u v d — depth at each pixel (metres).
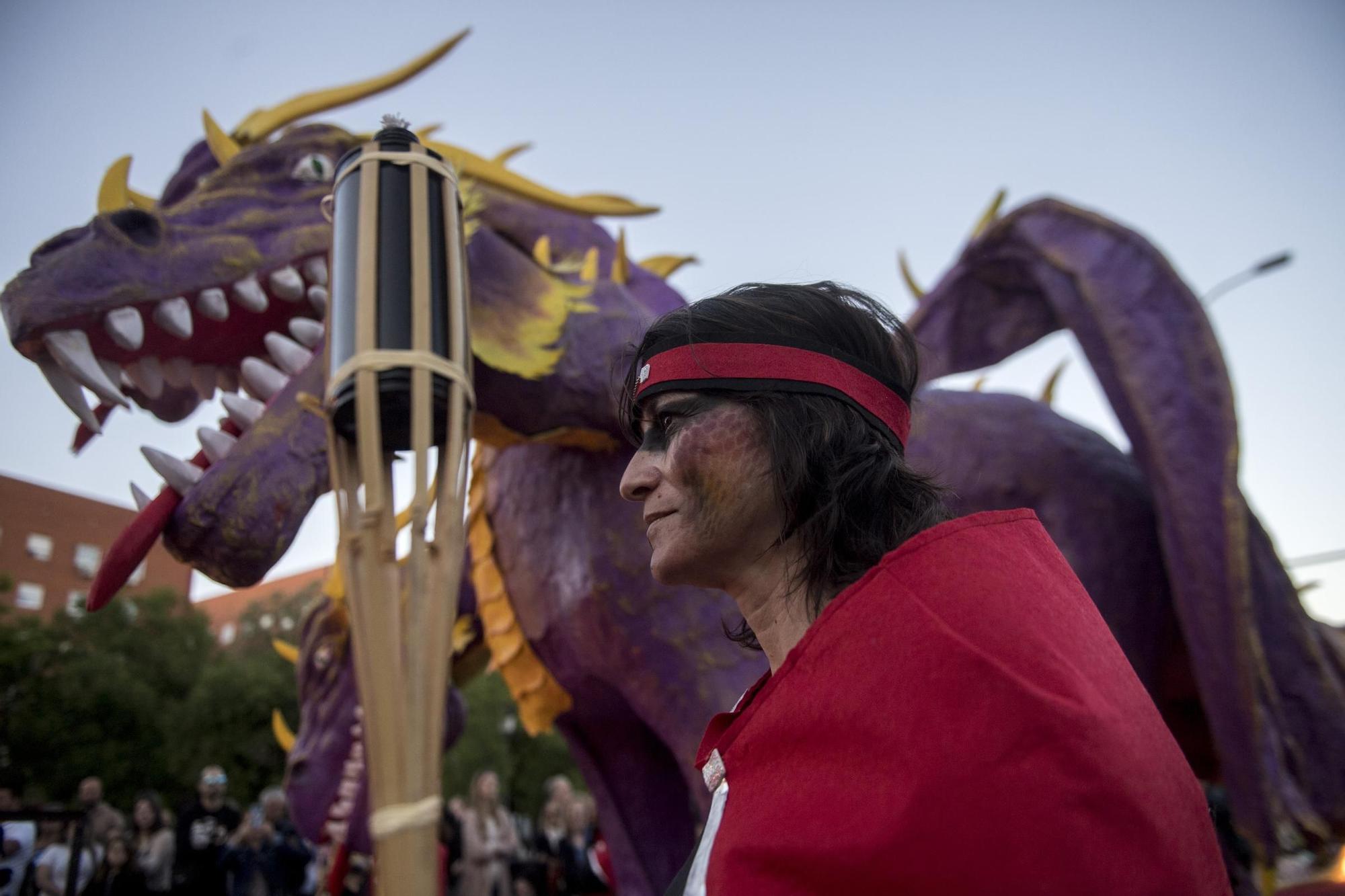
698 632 2.67
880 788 0.64
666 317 0.92
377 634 0.84
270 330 2.36
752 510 0.85
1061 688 0.63
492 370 2.48
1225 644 2.50
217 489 1.97
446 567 0.87
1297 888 2.66
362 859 5.20
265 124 2.71
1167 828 0.59
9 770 20.53
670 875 3.21
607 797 3.28
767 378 0.85
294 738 4.45
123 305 2.07
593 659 2.86
